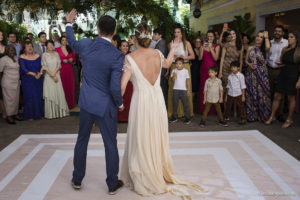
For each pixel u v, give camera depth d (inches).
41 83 235.1
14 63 218.4
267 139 175.2
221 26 478.6
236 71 210.8
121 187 117.6
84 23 302.7
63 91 240.7
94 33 307.9
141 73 110.0
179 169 134.0
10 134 195.3
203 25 534.0
